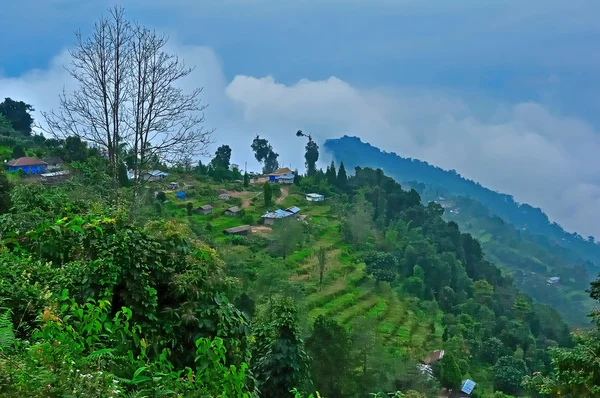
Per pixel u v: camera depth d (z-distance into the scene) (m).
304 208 71.94
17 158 43.69
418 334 41.84
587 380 9.16
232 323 6.86
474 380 37.44
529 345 48.91
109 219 6.85
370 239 62.16
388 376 26.95
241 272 35.28
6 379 3.06
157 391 4.00
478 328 49.47
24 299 5.10
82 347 4.24
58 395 3.20
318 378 21.14
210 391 4.49
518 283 111.31
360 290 47.28
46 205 10.59
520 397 36.00
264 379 10.80
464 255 74.06
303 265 49.09
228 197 67.06
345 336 22.48
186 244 7.33
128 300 6.32
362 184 88.69
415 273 58.09
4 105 65.56
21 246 6.73
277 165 107.69
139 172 17.05
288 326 11.45
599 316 10.18
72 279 6.16
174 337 6.45
